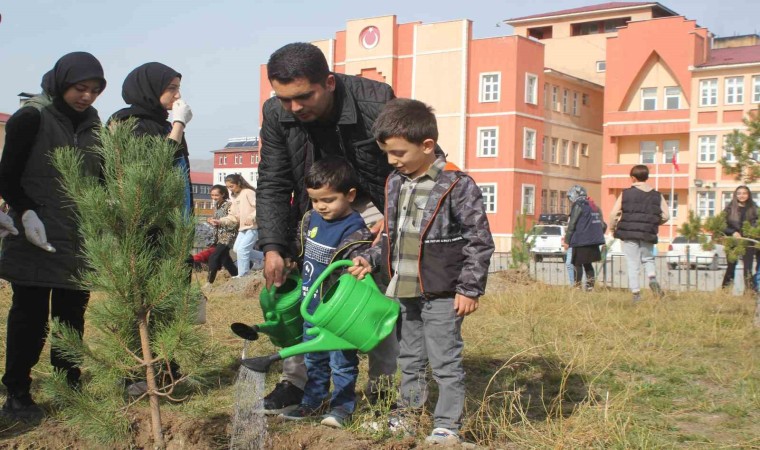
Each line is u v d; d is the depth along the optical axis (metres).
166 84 5.01
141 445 3.96
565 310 8.91
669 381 5.52
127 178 3.62
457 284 3.81
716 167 45.03
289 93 3.99
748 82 44.31
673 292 11.90
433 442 3.83
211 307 9.56
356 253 4.15
